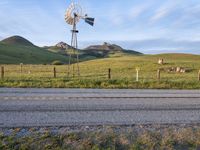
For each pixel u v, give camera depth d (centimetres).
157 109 1404
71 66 8550
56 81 2614
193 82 2812
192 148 895
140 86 2478
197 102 1655
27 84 2309
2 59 16200
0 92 1817
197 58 10788
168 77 3909
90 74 4678
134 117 1222
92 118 1177
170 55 12100
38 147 842
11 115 1182
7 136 909
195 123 1167
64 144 873
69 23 3769
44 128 1020
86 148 852
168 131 1038
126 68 6731
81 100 1580
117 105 1463
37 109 1307
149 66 6950
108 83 2577
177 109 1425
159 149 876
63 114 1227
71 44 3866
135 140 932
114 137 942
